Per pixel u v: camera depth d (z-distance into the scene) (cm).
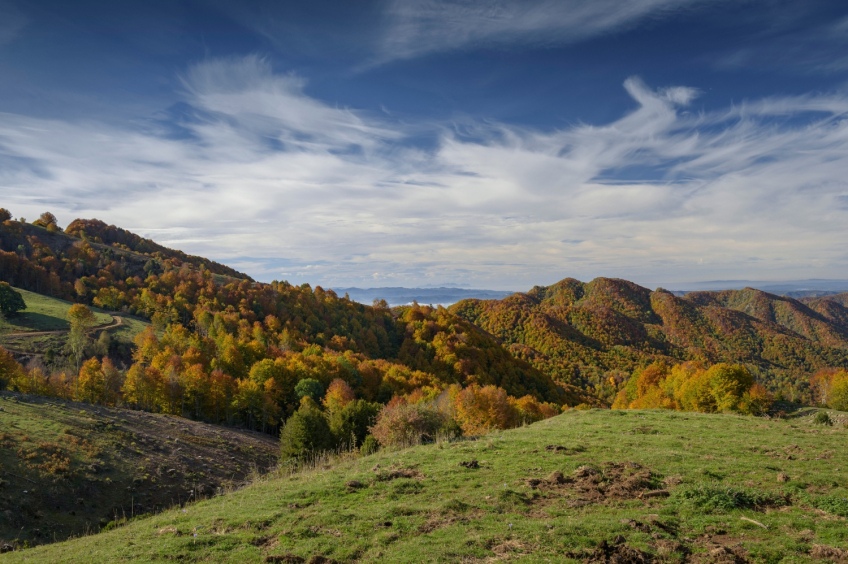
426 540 1295
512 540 1251
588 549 1171
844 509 1368
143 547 1402
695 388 5778
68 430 4534
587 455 2153
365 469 2191
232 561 1246
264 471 5059
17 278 13425
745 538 1233
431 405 4728
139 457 4522
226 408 7338
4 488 3366
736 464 1927
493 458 2181
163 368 8138
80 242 18238
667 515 1396
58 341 9544
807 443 2341
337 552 1262
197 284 15825
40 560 1488
